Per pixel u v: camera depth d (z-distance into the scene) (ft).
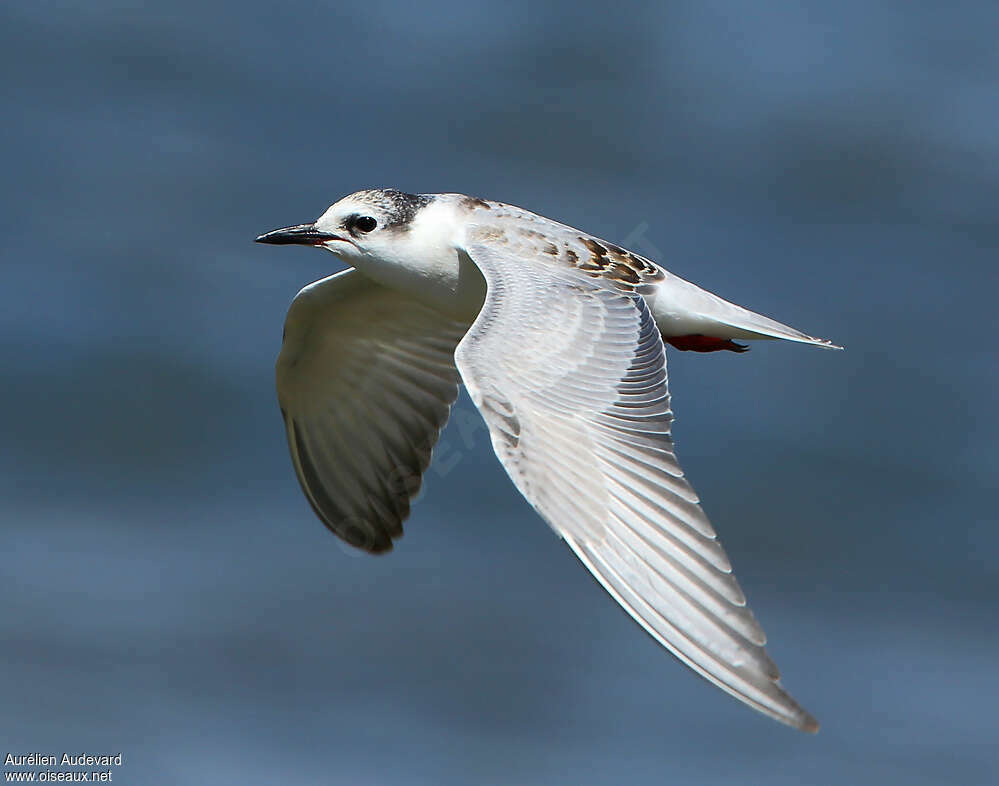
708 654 22.76
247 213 77.10
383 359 37.32
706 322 33.30
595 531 24.27
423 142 86.38
